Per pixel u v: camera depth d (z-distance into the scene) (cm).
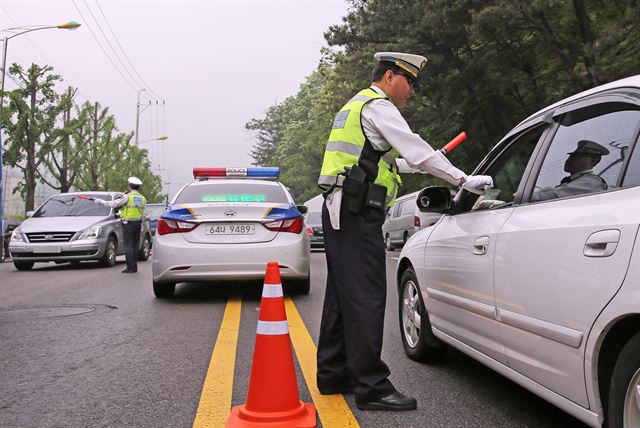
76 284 1006
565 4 1823
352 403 366
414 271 466
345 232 357
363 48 2367
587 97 308
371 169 356
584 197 271
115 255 1434
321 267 1370
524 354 300
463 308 370
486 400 371
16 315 685
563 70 1995
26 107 3003
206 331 591
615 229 236
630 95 270
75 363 466
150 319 658
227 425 309
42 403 370
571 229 263
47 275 1191
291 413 312
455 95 2177
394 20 2211
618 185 254
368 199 351
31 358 482
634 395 225
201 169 923
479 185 342
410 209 2041
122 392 392
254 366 318
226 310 716
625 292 224
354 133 360
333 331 381
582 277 249
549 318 273
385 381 356
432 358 462
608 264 234
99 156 4009
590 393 247
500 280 318
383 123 351
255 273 757
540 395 289
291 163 6706
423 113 2455
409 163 348
